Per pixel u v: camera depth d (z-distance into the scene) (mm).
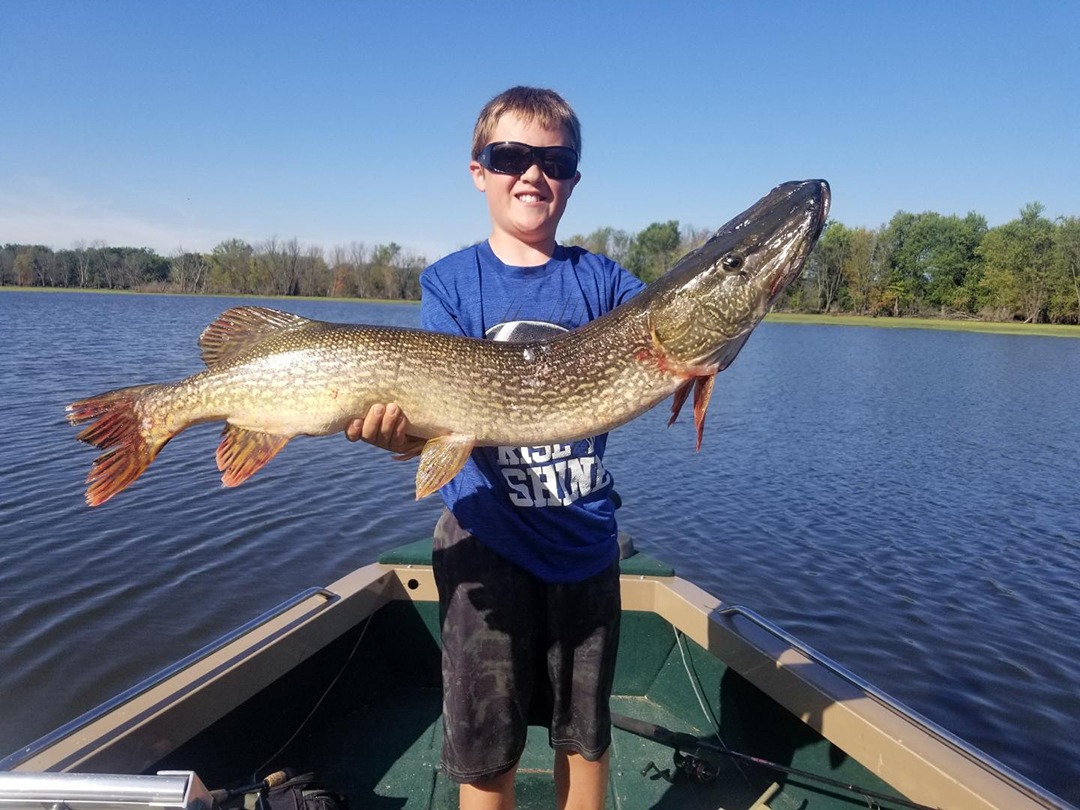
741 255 1080
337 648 1435
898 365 13602
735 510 4391
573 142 1113
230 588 3082
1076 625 2996
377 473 4926
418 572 1553
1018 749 2262
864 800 1087
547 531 1015
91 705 2283
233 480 1067
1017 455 6059
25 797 744
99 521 3746
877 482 5090
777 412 8008
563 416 1062
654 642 1562
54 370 8695
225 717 1157
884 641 2859
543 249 1152
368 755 1364
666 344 1084
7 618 2764
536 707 1090
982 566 3588
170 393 1085
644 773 1334
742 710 1346
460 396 1043
